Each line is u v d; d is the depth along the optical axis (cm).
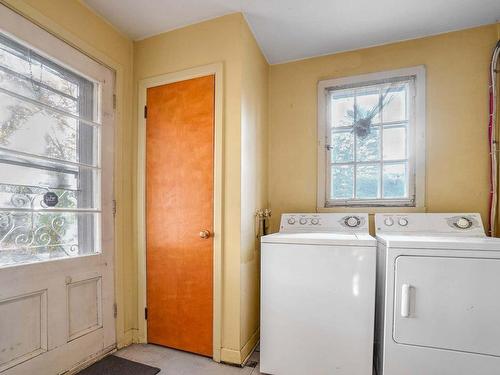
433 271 132
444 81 195
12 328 130
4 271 126
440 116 194
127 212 197
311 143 228
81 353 162
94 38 174
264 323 162
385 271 145
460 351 128
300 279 156
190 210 185
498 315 124
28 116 140
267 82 237
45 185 148
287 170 234
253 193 198
